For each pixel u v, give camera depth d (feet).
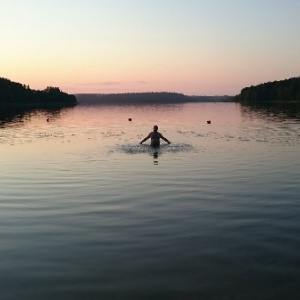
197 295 18.86
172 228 28.43
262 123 137.59
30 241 26.25
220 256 23.32
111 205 34.78
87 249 24.73
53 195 38.68
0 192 40.24
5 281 20.61
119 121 167.73
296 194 37.86
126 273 21.29
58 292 19.36
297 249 24.16
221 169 51.44
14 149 74.43
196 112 269.64
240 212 32.17
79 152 69.41
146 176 47.37
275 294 18.85
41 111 290.56
